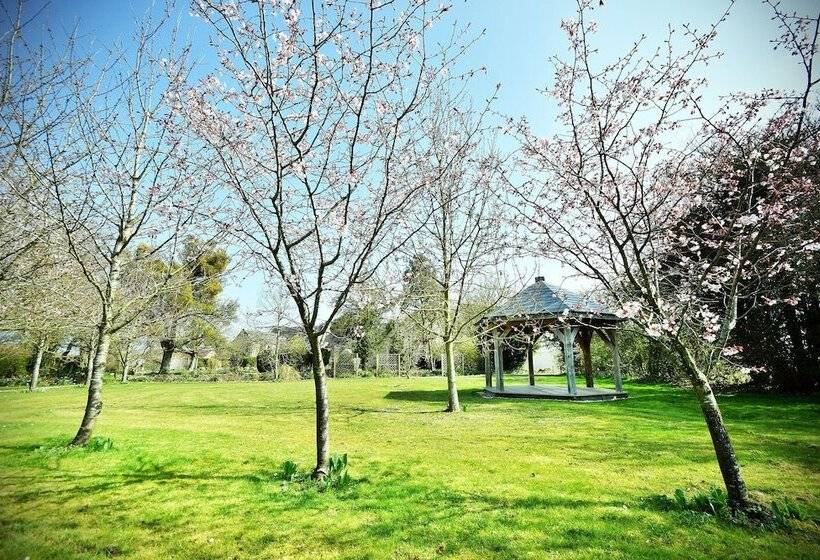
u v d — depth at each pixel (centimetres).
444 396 1823
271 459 751
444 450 822
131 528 471
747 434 898
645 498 540
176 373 3631
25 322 857
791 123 562
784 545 408
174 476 649
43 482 612
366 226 679
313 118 587
